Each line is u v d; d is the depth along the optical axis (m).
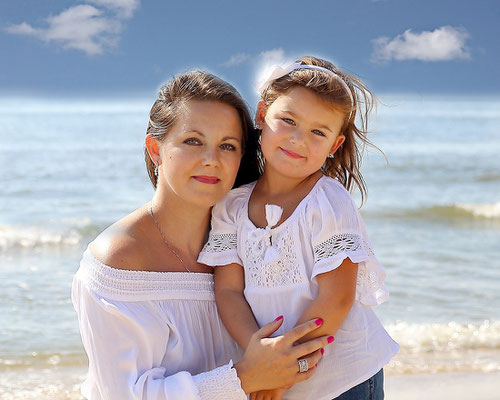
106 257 2.52
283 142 2.67
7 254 10.20
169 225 2.66
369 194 15.76
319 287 2.57
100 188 16.05
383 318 6.93
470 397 5.10
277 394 2.52
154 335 2.47
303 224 2.63
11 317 6.98
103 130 29.98
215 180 2.55
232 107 2.61
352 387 2.61
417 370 5.66
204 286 2.68
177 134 2.53
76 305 2.62
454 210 13.66
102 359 2.45
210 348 2.65
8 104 77.19
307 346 2.45
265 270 2.64
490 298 7.64
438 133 31.41
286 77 2.71
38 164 19.33
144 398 2.36
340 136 2.82
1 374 5.61
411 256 9.81
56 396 5.23
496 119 39.59
